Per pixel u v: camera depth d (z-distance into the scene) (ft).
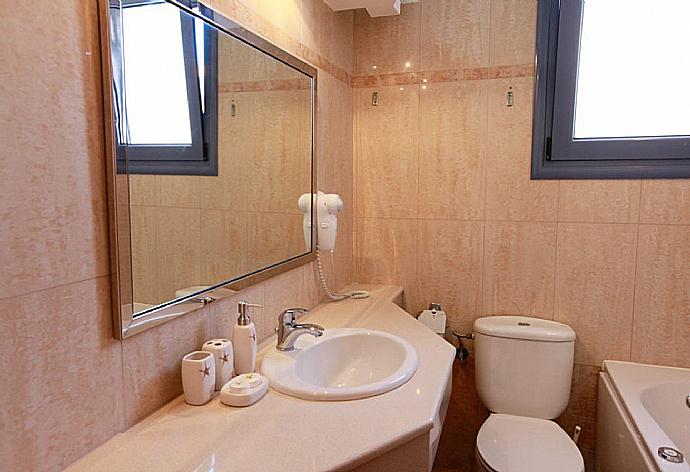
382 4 6.15
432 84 7.27
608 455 6.13
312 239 6.25
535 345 6.61
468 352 7.46
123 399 3.23
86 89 2.85
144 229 3.31
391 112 7.52
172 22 3.53
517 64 6.85
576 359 7.00
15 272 2.47
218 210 4.22
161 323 3.51
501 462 5.60
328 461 2.97
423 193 7.49
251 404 3.67
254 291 4.90
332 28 6.72
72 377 2.83
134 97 3.17
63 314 2.75
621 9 6.44
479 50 7.00
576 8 6.50
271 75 5.04
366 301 6.83
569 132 6.73
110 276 3.07
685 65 6.28
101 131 2.97
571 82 6.63
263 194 5.00
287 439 3.21
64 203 2.73
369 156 7.71
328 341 5.08
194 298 3.87
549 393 6.63
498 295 7.27
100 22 2.91
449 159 7.30
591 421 7.02
